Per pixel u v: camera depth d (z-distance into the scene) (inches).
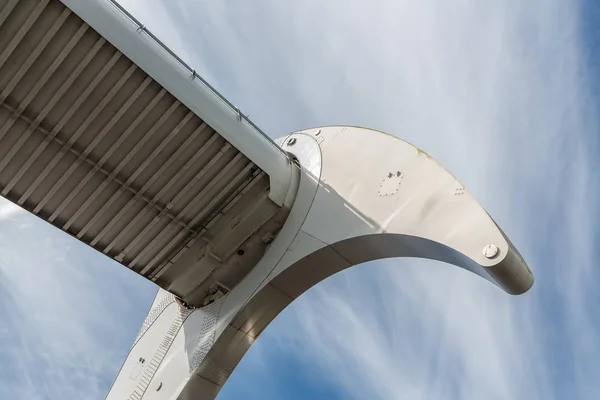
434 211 425.1
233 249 510.3
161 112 434.0
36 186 448.1
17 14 372.2
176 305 574.2
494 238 377.7
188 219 495.2
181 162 461.7
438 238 406.9
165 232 498.0
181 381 493.4
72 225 479.8
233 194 494.9
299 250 488.4
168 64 424.8
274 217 514.6
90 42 394.0
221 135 454.0
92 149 436.8
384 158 490.9
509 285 375.6
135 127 433.7
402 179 464.8
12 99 404.5
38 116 412.2
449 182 431.8
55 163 437.4
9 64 389.4
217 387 506.6
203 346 496.7
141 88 417.4
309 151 558.3
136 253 508.1
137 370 566.3
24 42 383.2
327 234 480.1
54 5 374.3
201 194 482.0
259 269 508.1
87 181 453.1
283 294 503.5
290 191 518.6
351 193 490.6
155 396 510.0
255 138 480.7
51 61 394.0
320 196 508.1
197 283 527.8
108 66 402.9
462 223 402.0
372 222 458.3
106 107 422.3
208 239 509.0
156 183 466.6
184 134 448.5
